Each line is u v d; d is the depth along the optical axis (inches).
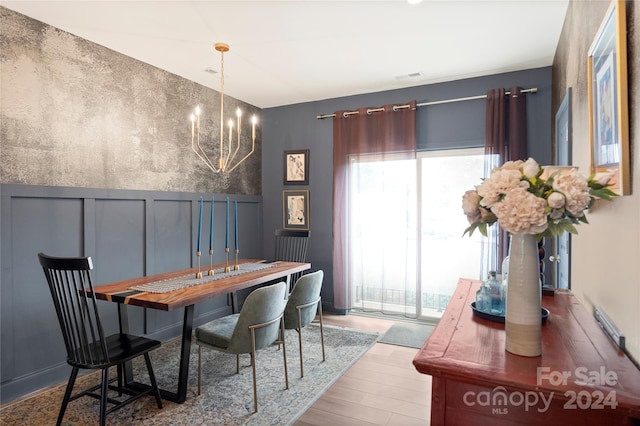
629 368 43.0
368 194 170.6
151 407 93.5
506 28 111.3
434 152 163.2
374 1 96.8
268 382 107.0
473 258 157.5
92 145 120.2
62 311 82.5
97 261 120.6
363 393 101.0
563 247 104.5
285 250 185.2
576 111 86.4
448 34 115.3
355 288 175.3
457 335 54.1
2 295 97.7
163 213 143.7
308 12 102.3
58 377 109.6
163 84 144.4
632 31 45.8
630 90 46.6
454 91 156.6
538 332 46.5
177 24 108.8
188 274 118.7
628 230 47.9
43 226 107.0
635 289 45.2
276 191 197.6
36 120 105.8
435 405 46.1
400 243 165.8
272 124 198.1
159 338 142.0
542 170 45.2
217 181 171.8
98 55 121.8
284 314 110.4
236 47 124.6
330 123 183.8
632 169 46.2
